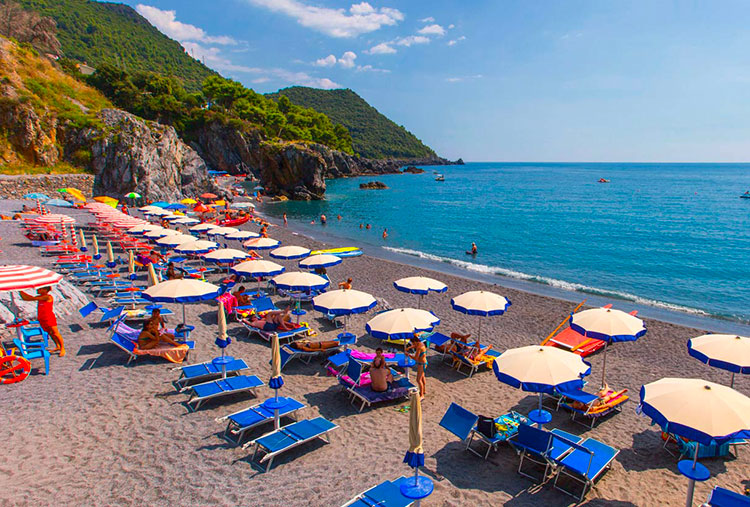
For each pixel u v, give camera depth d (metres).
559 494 7.87
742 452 9.50
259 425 9.73
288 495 7.45
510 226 54.56
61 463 8.02
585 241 44.19
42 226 26.44
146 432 9.16
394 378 12.09
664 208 75.94
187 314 16.94
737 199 93.19
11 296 13.77
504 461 8.84
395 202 83.44
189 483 7.66
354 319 17.69
